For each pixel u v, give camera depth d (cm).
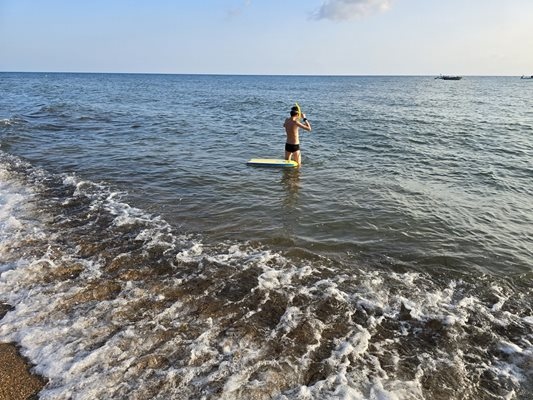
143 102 3884
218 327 453
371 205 887
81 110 2797
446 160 1355
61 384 364
